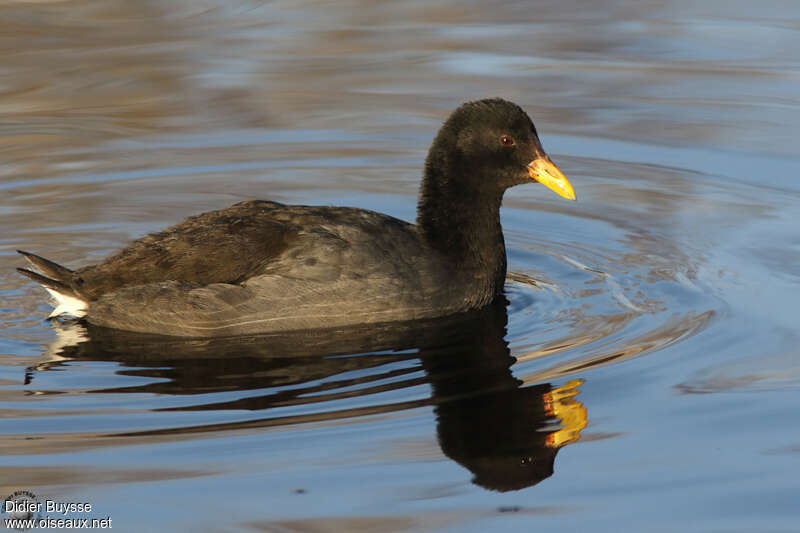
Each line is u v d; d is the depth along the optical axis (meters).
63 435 9.91
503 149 13.09
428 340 12.09
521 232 15.88
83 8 24.30
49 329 12.39
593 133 18.81
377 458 9.54
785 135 18.36
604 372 11.15
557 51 22.03
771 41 22.34
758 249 14.62
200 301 12.10
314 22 23.89
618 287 13.65
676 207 16.30
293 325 12.27
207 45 22.25
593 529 8.59
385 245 12.54
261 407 10.46
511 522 8.68
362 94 20.25
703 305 12.88
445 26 23.69
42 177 17.20
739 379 10.95
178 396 10.70
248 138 18.81
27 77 20.47
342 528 8.59
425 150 18.39
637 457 9.57
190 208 16.30
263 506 8.86
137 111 19.55
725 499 8.93
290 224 12.57
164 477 9.25
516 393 10.71
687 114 19.30
